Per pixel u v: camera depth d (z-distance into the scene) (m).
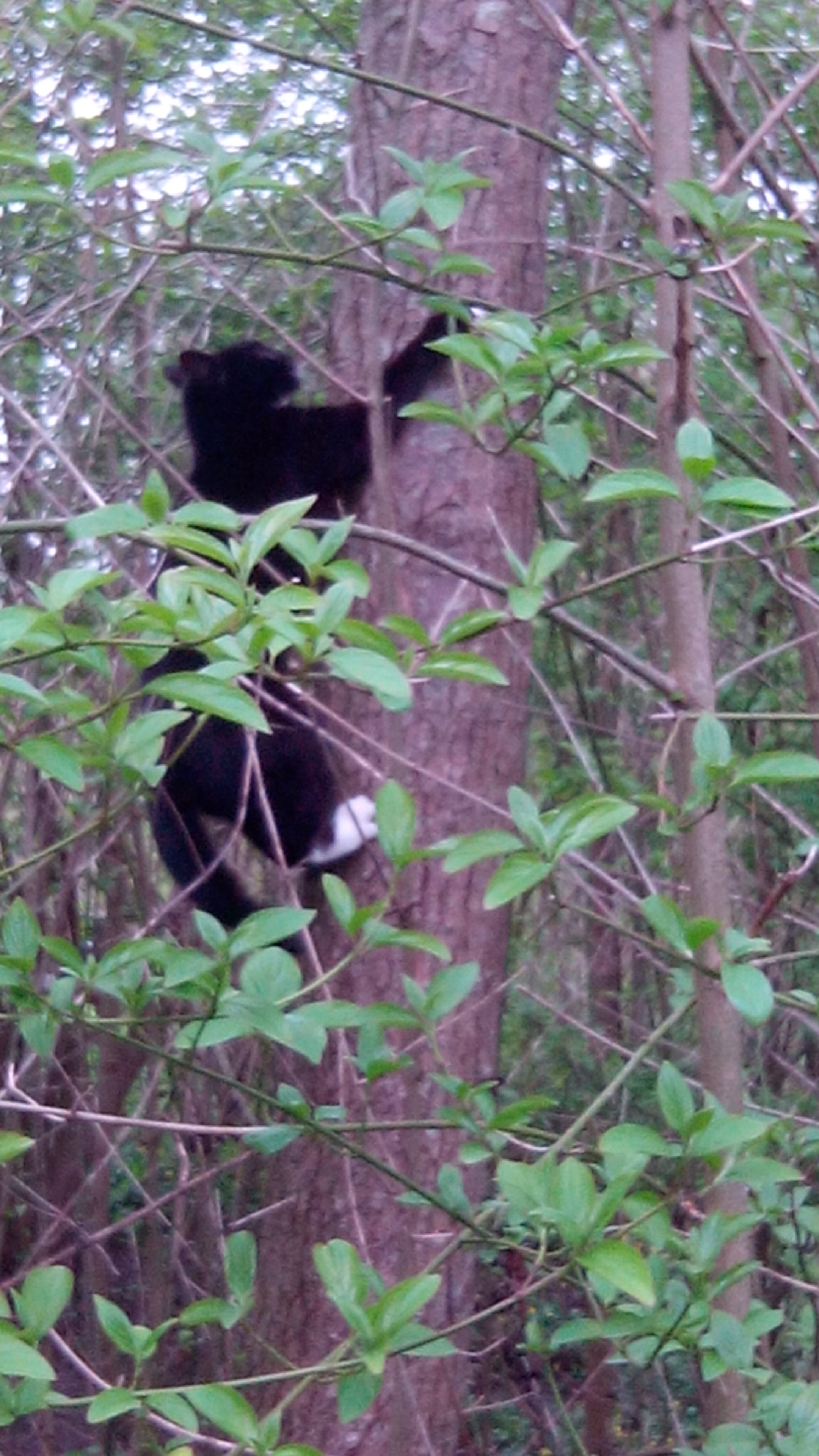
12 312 3.31
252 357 3.79
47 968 3.14
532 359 1.97
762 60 4.18
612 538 4.45
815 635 2.67
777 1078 3.93
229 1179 4.53
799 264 4.23
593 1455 3.68
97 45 4.00
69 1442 4.11
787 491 3.01
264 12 4.21
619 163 4.32
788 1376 2.98
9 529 1.99
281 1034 1.75
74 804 3.66
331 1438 2.84
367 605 2.81
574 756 4.29
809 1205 2.95
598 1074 4.17
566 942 4.39
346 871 3.00
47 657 1.82
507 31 2.97
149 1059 3.87
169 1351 4.13
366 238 2.44
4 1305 1.66
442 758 2.88
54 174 2.13
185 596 1.59
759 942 1.76
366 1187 2.82
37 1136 4.18
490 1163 2.78
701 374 3.98
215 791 3.51
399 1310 1.60
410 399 2.95
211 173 2.05
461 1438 3.81
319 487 3.64
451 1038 2.83
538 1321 2.81
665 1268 1.84
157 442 4.02
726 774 1.78
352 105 3.11
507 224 2.93
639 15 4.17
